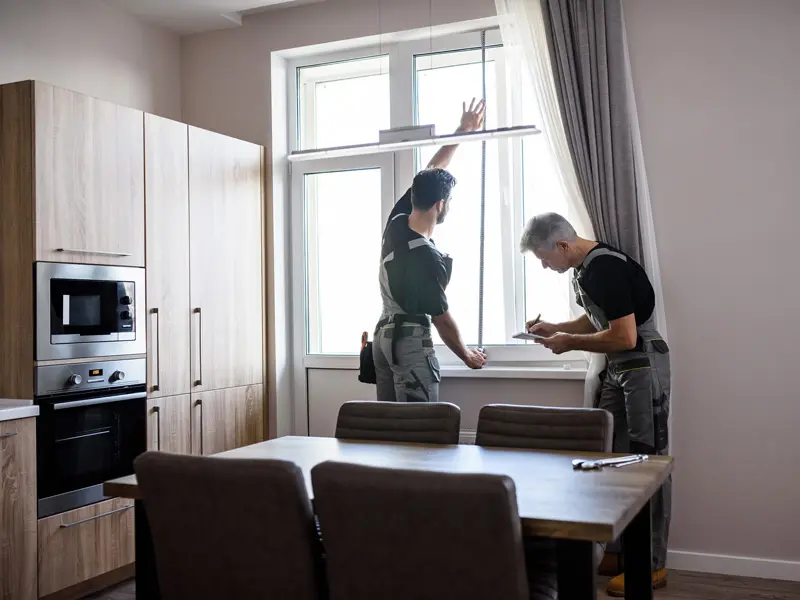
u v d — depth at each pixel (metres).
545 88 3.83
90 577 3.46
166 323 3.89
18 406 3.14
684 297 3.76
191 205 4.07
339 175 4.69
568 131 3.78
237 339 4.38
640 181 3.72
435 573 1.77
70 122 3.39
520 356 4.20
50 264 3.28
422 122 4.45
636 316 3.43
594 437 2.77
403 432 3.05
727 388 3.69
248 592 1.98
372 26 4.40
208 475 1.94
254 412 4.50
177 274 3.97
